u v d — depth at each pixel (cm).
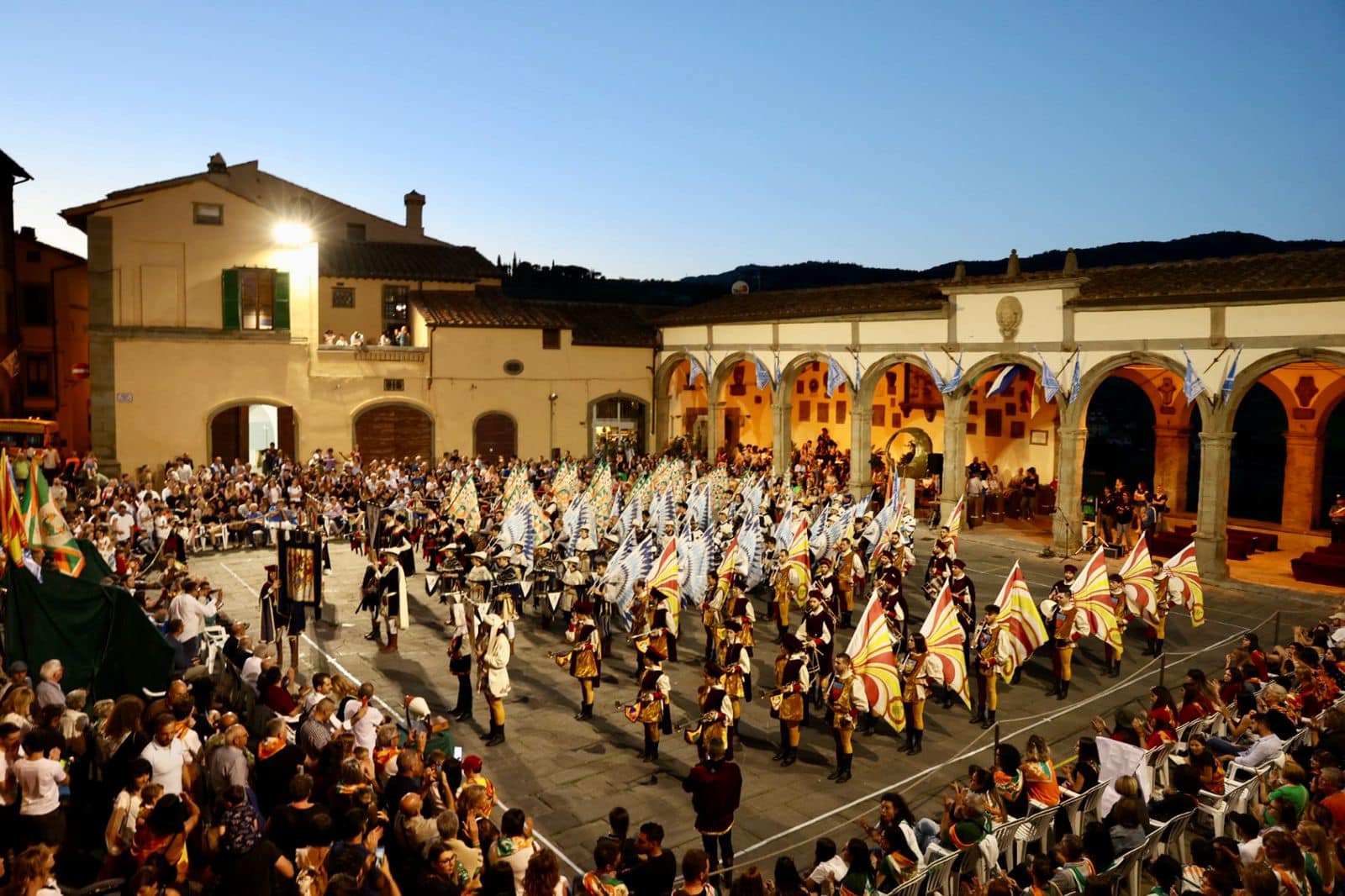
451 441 3731
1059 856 814
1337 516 2431
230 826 743
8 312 3769
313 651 1731
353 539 2542
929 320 2969
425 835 754
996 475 3378
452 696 1527
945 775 1265
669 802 1170
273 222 3447
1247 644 1397
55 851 770
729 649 1341
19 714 873
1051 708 1520
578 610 1453
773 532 2292
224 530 2648
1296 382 2836
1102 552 1628
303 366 3516
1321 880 756
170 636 1261
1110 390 4122
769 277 14488
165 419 3350
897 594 1623
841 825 1070
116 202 3256
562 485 2795
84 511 2350
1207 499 2336
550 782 1223
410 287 4025
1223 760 1113
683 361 4044
